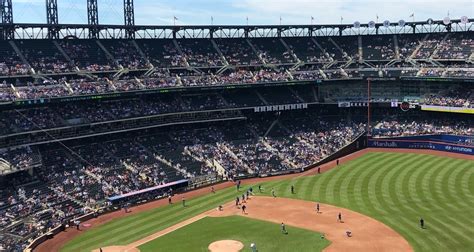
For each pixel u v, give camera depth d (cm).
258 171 8694
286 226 5928
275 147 9731
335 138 10188
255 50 11600
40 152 7825
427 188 7125
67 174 7488
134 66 9769
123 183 7581
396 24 12194
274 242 5412
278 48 11881
